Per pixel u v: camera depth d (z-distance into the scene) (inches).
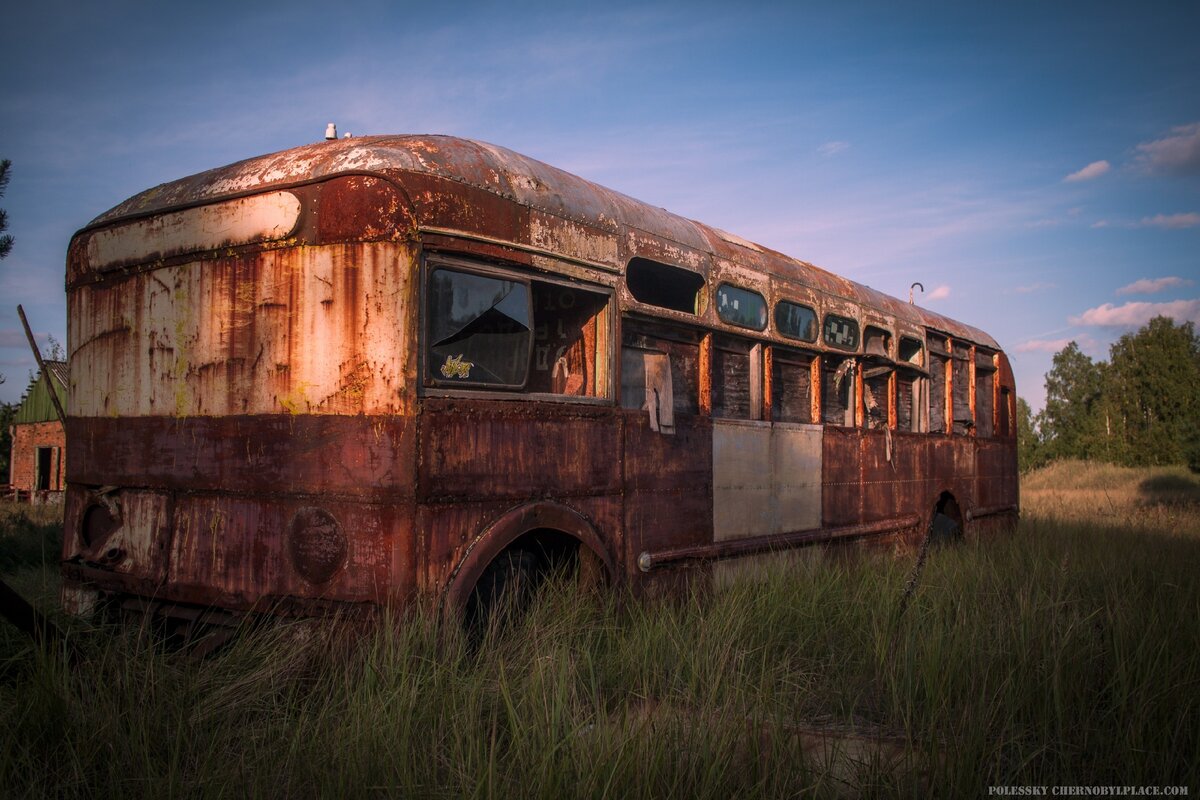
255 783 116.7
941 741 145.1
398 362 159.3
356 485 158.7
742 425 258.2
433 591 158.6
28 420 1061.8
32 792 116.9
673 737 132.4
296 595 161.9
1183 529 477.1
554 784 116.9
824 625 216.2
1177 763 134.0
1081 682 168.6
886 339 349.7
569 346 205.9
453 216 168.2
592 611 192.9
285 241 169.5
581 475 196.5
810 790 122.7
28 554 338.0
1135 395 1501.0
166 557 181.3
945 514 400.8
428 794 116.6
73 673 148.1
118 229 196.4
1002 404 459.2
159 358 187.2
